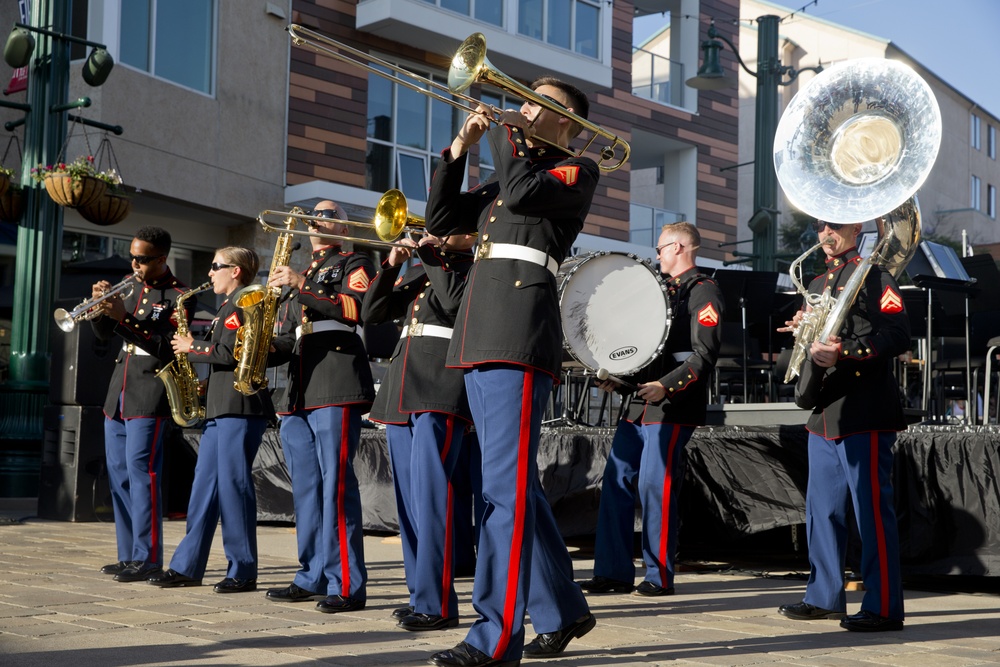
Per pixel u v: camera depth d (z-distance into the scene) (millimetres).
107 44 12844
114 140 12859
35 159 9266
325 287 4082
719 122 21734
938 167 34750
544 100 3141
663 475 4645
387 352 7367
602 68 18109
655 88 21078
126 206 9180
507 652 3004
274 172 14820
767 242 13547
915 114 3771
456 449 3742
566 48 17938
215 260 4688
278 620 3793
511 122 3086
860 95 3910
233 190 14273
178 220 14594
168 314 4848
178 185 13555
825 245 4133
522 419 3045
